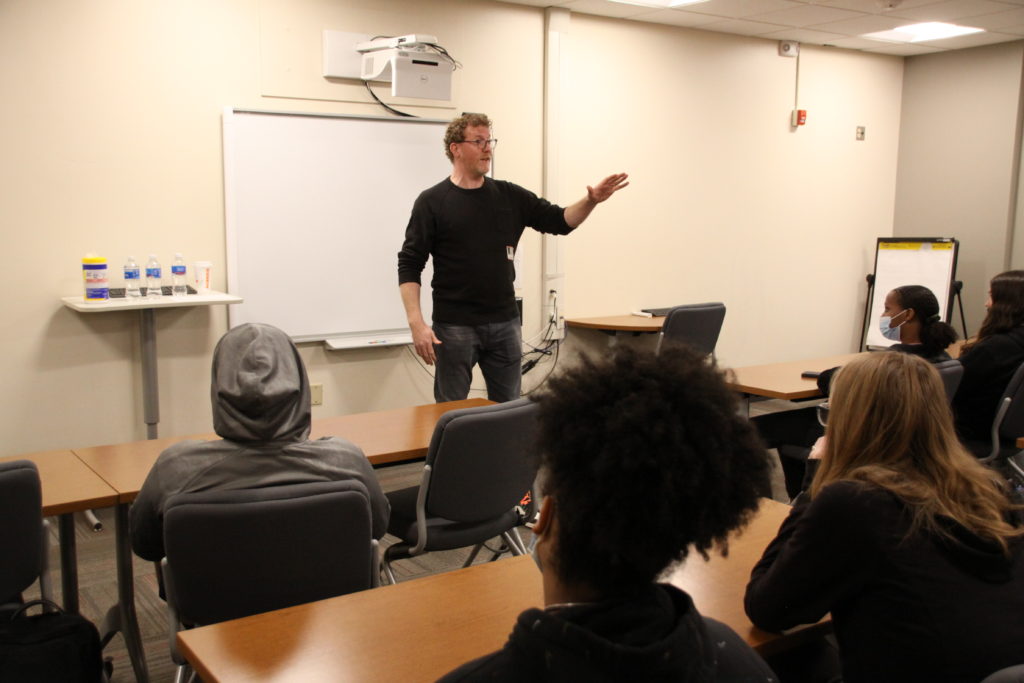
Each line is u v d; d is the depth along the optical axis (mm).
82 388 3848
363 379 4629
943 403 1368
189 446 1643
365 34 4375
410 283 3529
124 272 3740
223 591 1610
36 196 3666
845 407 1406
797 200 6383
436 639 1293
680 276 5848
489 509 2346
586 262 5414
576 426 723
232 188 4078
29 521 1653
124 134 3832
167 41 3885
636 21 5395
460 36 4707
